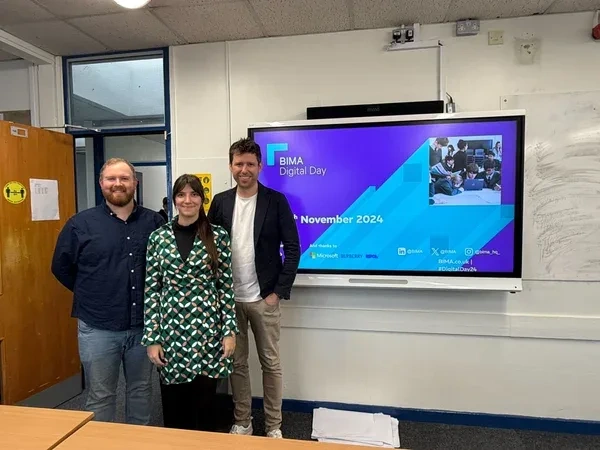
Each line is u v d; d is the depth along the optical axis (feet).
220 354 6.17
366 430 8.05
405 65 8.41
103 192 6.33
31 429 4.18
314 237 8.36
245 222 7.33
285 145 8.35
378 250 8.16
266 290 7.33
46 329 8.97
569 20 7.82
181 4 7.47
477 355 8.34
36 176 8.73
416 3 7.47
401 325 8.50
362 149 8.09
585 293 7.95
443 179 7.84
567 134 7.84
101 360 6.42
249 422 7.81
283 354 8.99
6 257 8.00
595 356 7.97
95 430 4.22
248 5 7.52
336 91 8.70
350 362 8.77
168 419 6.30
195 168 9.32
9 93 10.46
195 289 5.99
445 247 7.90
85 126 10.12
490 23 8.09
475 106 8.21
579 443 7.71
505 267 7.70
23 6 7.56
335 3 7.45
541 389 8.16
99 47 9.50
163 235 6.09
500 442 7.77
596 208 7.81
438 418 8.46
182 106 9.33
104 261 6.32
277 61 8.89
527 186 8.01
